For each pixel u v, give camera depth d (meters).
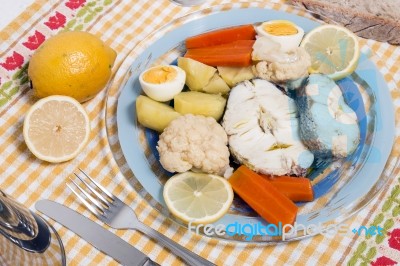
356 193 0.69
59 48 0.73
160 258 0.68
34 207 0.71
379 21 0.80
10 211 0.63
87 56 0.73
